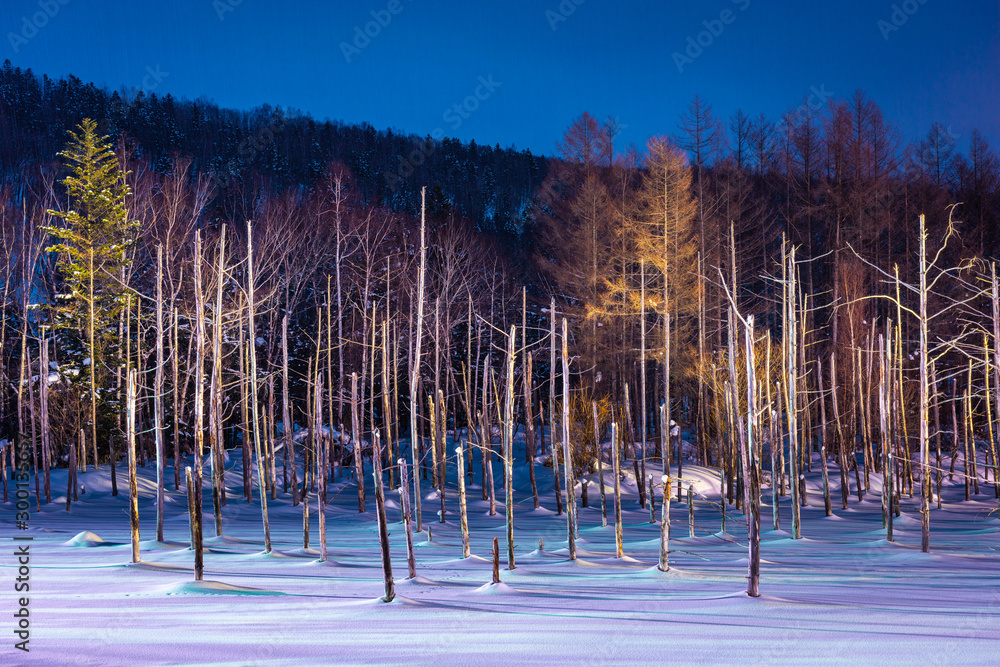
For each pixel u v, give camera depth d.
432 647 6.83
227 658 6.36
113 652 6.57
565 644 6.96
